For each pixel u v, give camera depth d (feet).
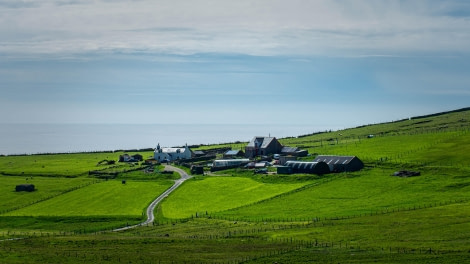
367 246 458.91
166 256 444.55
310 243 480.64
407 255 422.00
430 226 512.63
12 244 501.15
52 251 466.70
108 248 477.77
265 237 516.32
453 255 414.62
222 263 419.54
